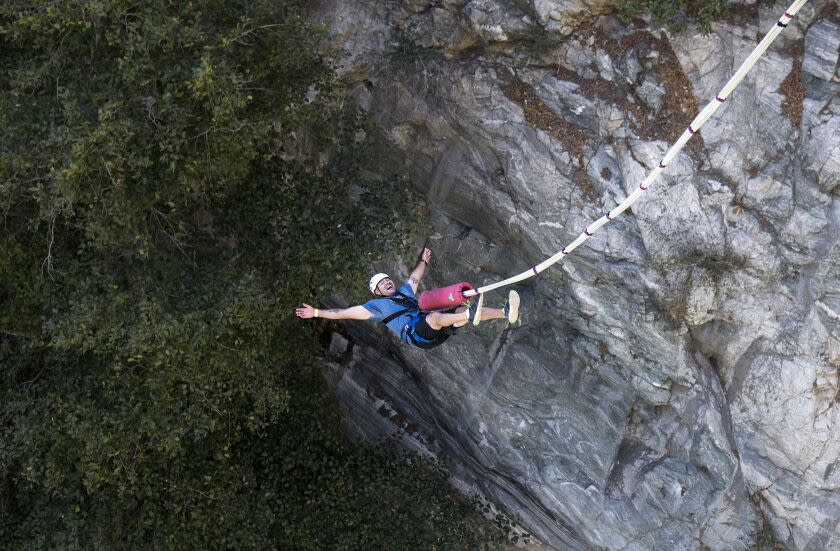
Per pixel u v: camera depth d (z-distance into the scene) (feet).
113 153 29.14
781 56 34.32
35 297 34.71
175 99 31.40
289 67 34.78
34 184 31.89
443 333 25.81
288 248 39.11
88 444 35.17
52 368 38.45
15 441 36.01
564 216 39.19
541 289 42.98
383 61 41.39
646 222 36.96
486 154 41.37
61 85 31.42
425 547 46.21
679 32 34.99
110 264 35.04
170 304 34.76
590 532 47.37
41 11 28.86
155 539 41.09
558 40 37.58
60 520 40.52
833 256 35.47
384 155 44.19
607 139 37.65
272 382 41.88
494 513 52.16
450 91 40.60
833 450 39.34
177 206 36.42
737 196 35.96
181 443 42.47
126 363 37.17
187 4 30.50
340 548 45.34
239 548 43.29
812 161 34.60
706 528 43.39
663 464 43.75
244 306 34.99
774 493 41.52
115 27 30.68
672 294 37.73
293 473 48.39
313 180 38.93
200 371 37.04
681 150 35.91
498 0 37.88
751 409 40.52
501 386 47.32
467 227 45.21
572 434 46.47
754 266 36.68
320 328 55.06
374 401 55.16
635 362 41.45
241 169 34.83
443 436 53.31
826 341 37.27
